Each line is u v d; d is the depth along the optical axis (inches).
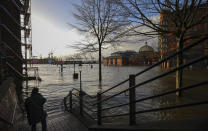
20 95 498.9
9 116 195.8
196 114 216.7
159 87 547.8
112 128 96.3
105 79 941.2
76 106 328.5
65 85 728.3
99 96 162.6
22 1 668.1
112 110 265.4
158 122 65.8
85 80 916.0
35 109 167.5
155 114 228.4
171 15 324.8
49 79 1018.1
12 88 313.3
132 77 96.3
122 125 96.5
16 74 590.2
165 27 361.1
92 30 692.1
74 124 212.4
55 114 284.0
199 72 1043.9
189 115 213.3
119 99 360.8
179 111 234.8
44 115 174.2
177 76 347.9
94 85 679.7
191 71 1115.9
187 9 304.8
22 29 689.0
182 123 50.9
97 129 119.3
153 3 324.2
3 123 161.5
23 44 730.8
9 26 575.8
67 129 194.4
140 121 201.6
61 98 446.0
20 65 616.7
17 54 604.1
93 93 473.7
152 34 349.7
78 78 1061.1
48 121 235.9
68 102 390.6
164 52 412.5
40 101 172.6
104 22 637.3
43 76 1267.2
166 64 1604.3
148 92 443.5
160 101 308.3
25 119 253.4
